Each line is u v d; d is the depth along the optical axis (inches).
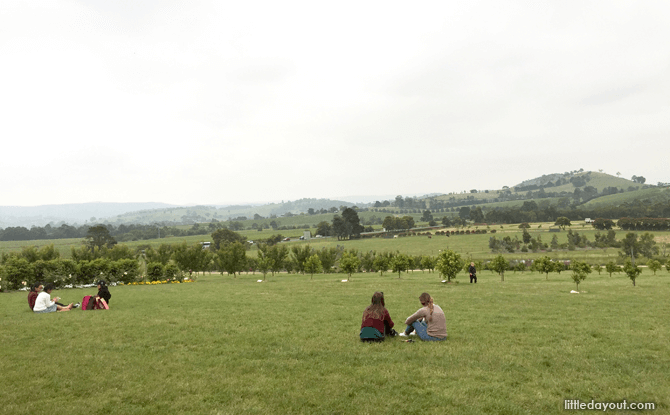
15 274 1141.1
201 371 324.8
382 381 297.6
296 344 414.0
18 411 242.7
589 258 4067.4
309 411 244.2
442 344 409.4
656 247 4293.8
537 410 245.6
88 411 245.9
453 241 6668.3
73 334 467.5
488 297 837.2
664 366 327.6
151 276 1567.4
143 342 426.9
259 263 1791.3
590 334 456.4
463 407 249.9
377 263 1929.1
